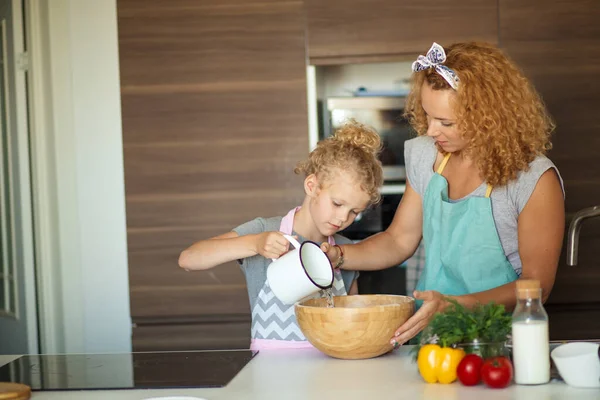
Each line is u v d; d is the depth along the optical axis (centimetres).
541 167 187
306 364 163
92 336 333
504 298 176
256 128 326
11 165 374
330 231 197
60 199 337
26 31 355
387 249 215
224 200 327
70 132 336
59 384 152
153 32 326
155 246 329
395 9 321
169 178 328
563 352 144
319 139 331
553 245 186
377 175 198
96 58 328
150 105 327
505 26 321
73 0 326
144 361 173
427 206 206
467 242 197
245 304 328
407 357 167
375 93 330
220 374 156
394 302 179
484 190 195
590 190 324
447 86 183
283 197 326
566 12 320
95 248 331
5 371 165
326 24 323
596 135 322
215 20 324
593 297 325
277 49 324
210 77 325
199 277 329
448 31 321
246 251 194
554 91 321
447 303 164
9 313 382
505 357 141
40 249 352
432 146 210
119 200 330
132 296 331
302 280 173
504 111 183
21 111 360
